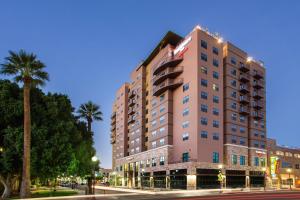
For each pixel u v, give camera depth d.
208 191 51.50
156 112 85.81
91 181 40.53
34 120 40.56
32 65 38.16
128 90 117.94
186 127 71.75
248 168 77.38
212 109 71.94
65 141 40.19
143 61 99.69
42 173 39.25
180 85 76.38
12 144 37.38
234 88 80.81
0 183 45.47
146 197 36.66
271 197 33.12
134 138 102.69
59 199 33.81
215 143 70.62
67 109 46.97
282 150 100.75
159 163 79.69
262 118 87.31
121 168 112.38
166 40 86.19
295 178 102.00
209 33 75.44
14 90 40.75
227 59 80.56
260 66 91.81
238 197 33.34
